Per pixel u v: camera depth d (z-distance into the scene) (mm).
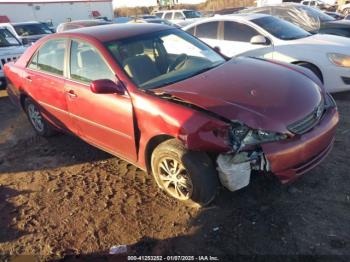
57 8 31266
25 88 5281
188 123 3152
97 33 4344
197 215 3432
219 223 3297
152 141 3586
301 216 3279
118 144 3998
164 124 3328
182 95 3400
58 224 3541
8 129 6270
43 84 4824
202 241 3125
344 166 4012
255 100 3295
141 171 4320
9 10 27562
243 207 3465
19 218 3688
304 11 10648
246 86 3523
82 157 4863
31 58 5207
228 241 3086
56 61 4676
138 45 4184
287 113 3209
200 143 3102
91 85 3650
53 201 3924
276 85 3570
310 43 6367
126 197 3842
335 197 3500
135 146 3752
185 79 3838
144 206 3658
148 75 3873
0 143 5680
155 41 4336
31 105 5520
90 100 4059
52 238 3361
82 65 4254
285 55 6508
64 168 4629
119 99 3727
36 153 5164
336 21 10016
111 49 4020
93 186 4125
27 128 6211
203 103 3236
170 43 4430
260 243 3025
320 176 3848
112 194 3928
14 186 4324
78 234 3377
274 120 3121
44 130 5508
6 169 4781
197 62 4270
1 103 8055
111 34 4293
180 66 4133
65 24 17062
